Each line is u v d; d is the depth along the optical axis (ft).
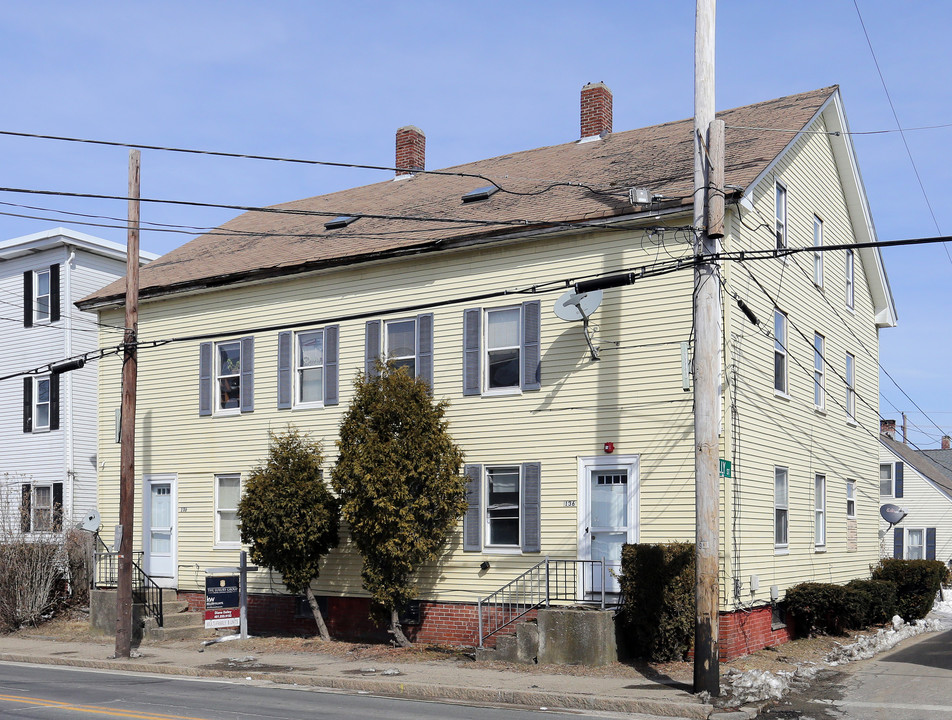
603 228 57.82
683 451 57.31
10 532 81.46
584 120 85.71
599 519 60.18
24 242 100.89
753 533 59.06
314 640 65.92
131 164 63.62
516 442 63.46
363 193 93.71
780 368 66.13
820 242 76.02
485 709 44.50
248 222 95.14
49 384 100.37
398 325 69.77
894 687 49.11
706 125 47.73
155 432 80.94
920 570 82.74
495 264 65.72
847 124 78.38
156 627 70.85
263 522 64.95
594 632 53.21
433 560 64.54
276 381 74.84
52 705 44.11
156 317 82.23
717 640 45.70
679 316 58.29
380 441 61.26
